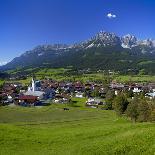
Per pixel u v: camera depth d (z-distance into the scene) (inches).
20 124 5590.6
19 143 2388.0
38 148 2239.2
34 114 7190.0
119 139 1772.9
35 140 2487.7
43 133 2832.2
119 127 2479.1
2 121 6107.3
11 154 2068.2
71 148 2003.0
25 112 7500.0
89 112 7529.5
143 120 4985.2
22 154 2053.4
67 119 6343.5
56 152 1993.1
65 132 2812.5
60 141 2418.8
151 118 4822.8
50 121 6043.3
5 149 2208.4
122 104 6166.3
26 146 2311.8
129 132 1900.8
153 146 1520.7
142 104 5083.7
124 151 1572.3
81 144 2044.8
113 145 1699.1
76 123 5467.5
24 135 2662.4
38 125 5344.5
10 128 2883.9
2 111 7608.3
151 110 4916.3
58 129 3299.7
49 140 2485.2
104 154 1612.9
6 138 2492.6
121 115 6176.2
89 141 2121.1
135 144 1611.7
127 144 1637.6
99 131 2497.5
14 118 6540.4
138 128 2177.7
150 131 1780.3
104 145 1747.0
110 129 2472.9
